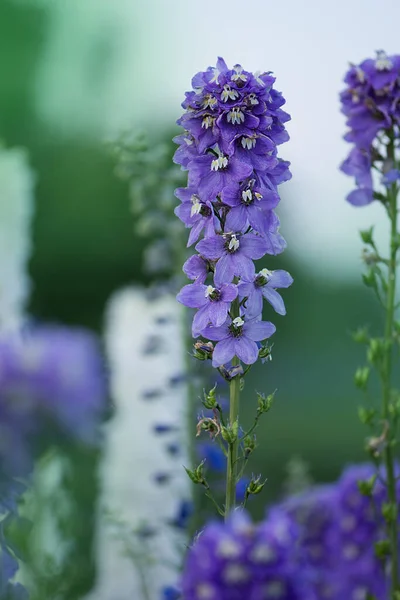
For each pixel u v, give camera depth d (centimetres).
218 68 175
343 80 196
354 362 821
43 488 211
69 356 158
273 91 176
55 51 899
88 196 856
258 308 177
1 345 157
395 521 191
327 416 602
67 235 853
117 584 232
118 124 253
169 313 246
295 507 210
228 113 174
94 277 848
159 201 252
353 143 196
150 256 252
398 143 196
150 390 237
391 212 196
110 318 250
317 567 208
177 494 238
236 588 163
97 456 231
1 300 256
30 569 210
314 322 873
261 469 451
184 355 238
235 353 176
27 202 268
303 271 873
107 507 226
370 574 205
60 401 156
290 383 690
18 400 155
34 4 891
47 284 848
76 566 219
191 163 175
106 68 903
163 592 212
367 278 195
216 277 175
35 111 888
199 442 233
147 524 229
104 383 158
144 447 240
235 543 164
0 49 887
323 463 520
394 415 192
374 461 192
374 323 873
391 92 194
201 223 177
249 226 179
